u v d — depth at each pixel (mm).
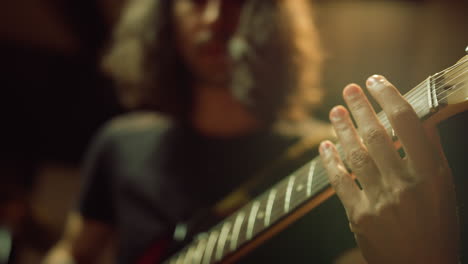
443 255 465
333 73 2357
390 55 2379
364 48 2389
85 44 2861
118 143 1135
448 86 462
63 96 2980
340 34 2400
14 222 1921
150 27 1142
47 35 2867
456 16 2311
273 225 611
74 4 2680
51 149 3027
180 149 1047
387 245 479
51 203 3023
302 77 1052
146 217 1002
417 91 490
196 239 848
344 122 501
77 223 1172
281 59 998
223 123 1029
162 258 885
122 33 1243
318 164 604
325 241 846
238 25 973
